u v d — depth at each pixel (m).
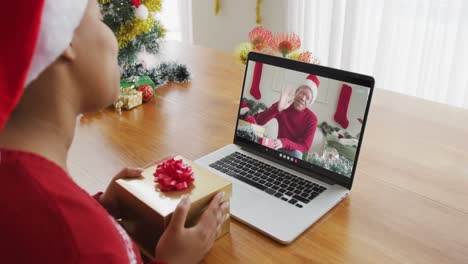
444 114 1.29
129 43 1.38
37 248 0.47
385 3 2.01
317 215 0.84
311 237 0.81
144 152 1.11
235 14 2.74
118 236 0.54
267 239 0.80
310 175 0.97
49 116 0.53
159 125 1.25
